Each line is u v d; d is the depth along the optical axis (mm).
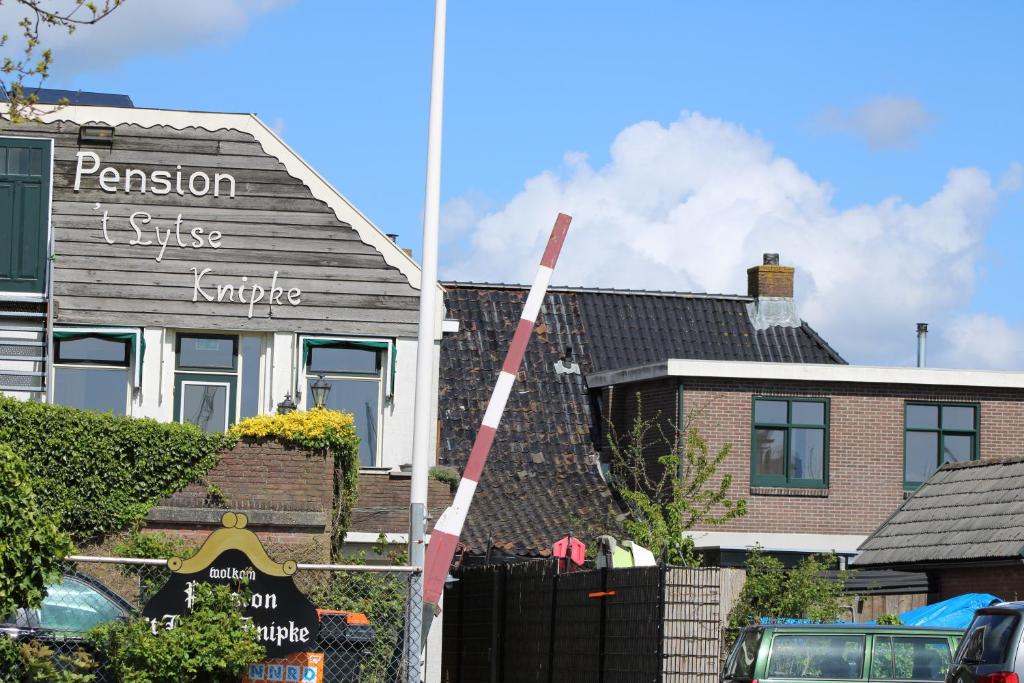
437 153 17859
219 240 30609
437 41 18016
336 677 17047
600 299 43969
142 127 30625
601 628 23109
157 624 13945
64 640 14227
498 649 29281
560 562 27062
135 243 30359
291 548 23172
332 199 31000
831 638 20953
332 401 30766
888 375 37656
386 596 19281
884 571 34406
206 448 23859
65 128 30375
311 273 30781
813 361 43188
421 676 15352
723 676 21688
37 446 22625
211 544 14039
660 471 37062
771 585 29391
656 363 37406
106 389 30141
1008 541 28453
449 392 39750
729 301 44750
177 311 30281
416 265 31078
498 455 38219
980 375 38094
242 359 30578
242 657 13781
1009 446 38406
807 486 37250
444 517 17859
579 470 38312
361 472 28578
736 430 37062
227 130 30906
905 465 37875
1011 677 17047
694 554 33062
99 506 22953
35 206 28203
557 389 40750
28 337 28312
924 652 21000
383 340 30828
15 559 13094
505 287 43750
